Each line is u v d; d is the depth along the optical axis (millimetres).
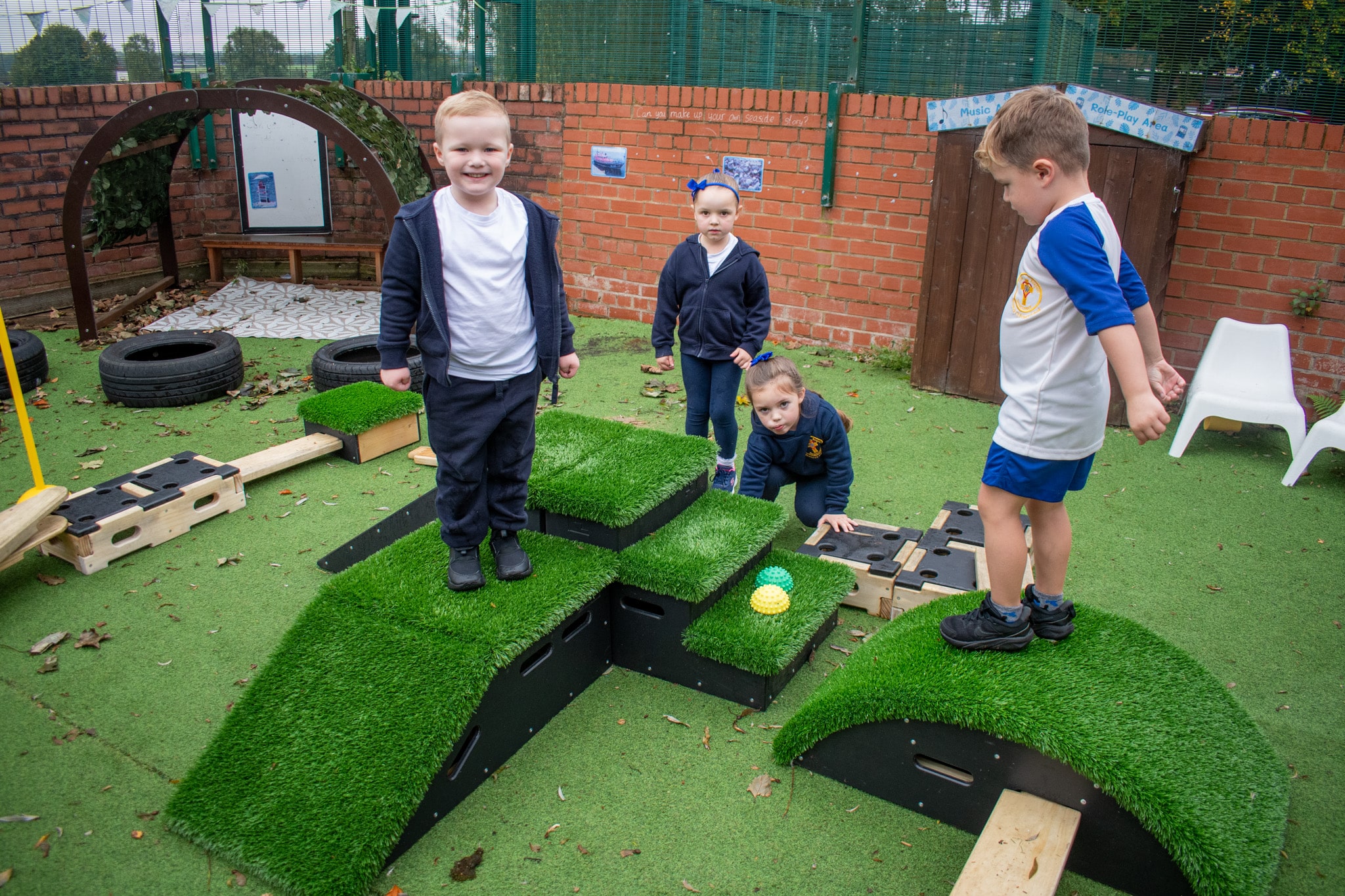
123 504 3924
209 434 5191
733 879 2318
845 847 2430
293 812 2324
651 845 2424
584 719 2934
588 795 2604
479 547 2986
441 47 8031
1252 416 4914
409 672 2514
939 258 5848
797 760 2717
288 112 6117
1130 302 2258
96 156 6305
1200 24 5738
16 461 4766
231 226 8703
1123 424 5598
